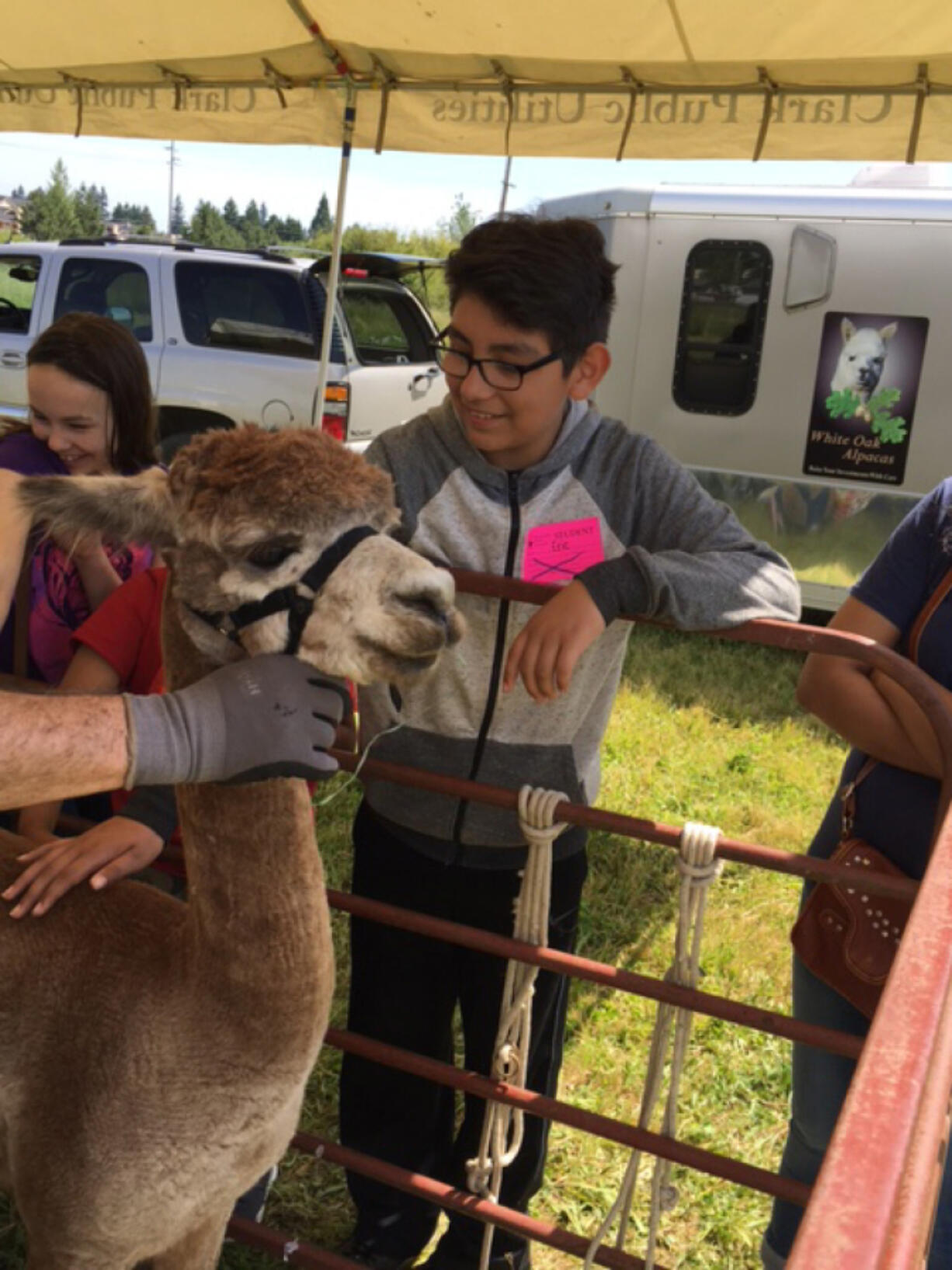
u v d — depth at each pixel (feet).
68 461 8.36
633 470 7.24
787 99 13.98
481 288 6.47
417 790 7.73
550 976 8.02
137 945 6.06
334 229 18.48
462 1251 8.68
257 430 5.28
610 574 6.28
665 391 28.50
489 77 15.46
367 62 15.90
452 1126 9.14
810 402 27.09
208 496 5.00
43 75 18.40
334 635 4.85
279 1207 10.07
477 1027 8.41
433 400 32.12
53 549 8.13
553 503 7.25
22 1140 6.07
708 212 27.40
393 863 8.06
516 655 6.23
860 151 14.26
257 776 4.66
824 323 26.71
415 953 8.20
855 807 7.23
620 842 17.20
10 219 214.69
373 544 4.89
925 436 26.17
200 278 30.32
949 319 25.66
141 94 17.84
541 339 6.56
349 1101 8.64
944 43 12.10
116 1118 5.75
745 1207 10.45
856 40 12.32
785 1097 11.97
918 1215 2.27
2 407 32.65
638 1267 7.22
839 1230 2.20
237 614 5.01
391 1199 8.74
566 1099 11.63
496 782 7.60
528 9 13.00
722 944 14.55
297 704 4.75
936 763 6.60
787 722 22.58
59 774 4.20
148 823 6.82
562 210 29.96
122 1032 5.79
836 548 27.43
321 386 20.26
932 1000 3.02
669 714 22.72
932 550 6.95
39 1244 6.17
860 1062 2.80
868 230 26.05
